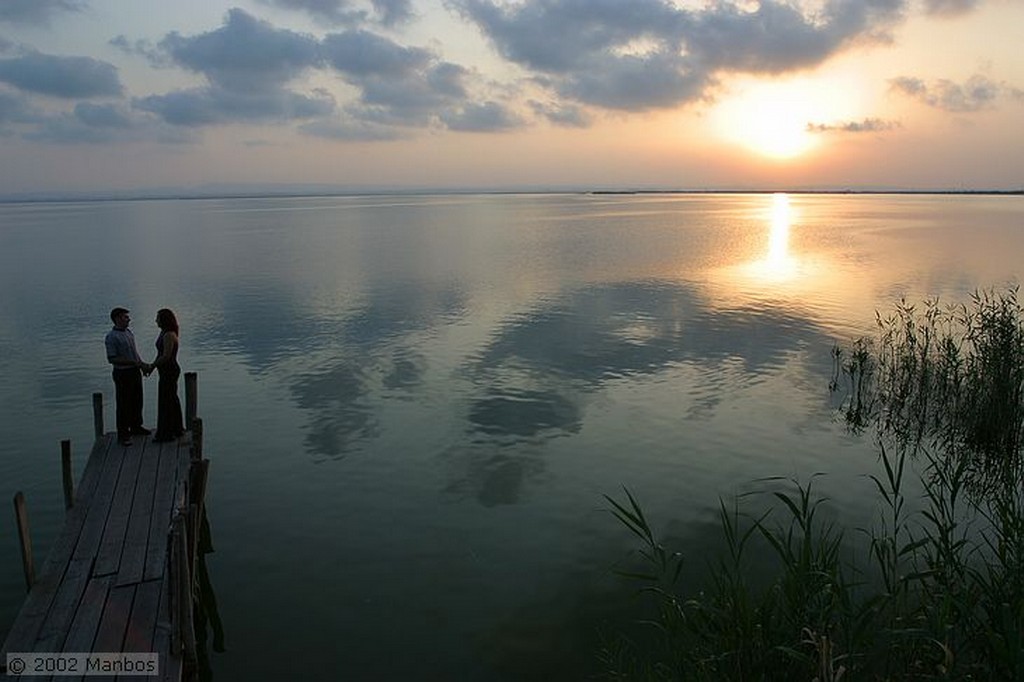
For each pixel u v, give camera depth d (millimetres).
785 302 38562
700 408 20266
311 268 56219
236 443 17656
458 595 10984
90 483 12586
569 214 175125
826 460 16469
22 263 61531
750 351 27172
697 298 40250
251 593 11102
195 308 37719
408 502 14336
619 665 9156
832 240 84250
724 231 103875
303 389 22344
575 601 10805
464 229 111125
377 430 18578
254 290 44250
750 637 6766
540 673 9109
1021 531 7516
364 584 11344
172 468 13258
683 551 12250
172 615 8656
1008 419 17109
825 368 24594
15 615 10367
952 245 74750
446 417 19578
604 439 17828
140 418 14891
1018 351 18469
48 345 29094
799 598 6812
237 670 9227
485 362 25703
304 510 13984
